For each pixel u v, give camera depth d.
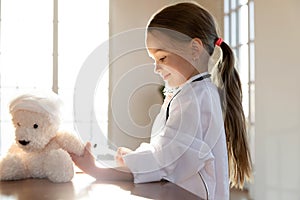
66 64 4.39
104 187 0.80
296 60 2.38
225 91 1.14
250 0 3.15
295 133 2.37
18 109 0.88
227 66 1.15
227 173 1.02
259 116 2.66
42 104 0.88
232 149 1.16
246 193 2.71
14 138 0.90
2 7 4.33
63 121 0.92
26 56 4.35
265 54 2.60
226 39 3.67
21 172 0.88
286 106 2.44
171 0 4.02
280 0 2.48
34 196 0.71
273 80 2.54
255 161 2.68
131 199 0.69
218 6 3.73
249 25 3.14
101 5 4.48
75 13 4.45
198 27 0.97
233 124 1.15
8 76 4.30
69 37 4.42
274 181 2.51
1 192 0.74
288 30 2.43
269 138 2.56
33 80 4.35
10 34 4.34
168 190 0.78
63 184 0.83
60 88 4.34
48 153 0.88
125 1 4.47
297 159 2.36
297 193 2.33
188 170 0.90
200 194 0.91
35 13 4.39
